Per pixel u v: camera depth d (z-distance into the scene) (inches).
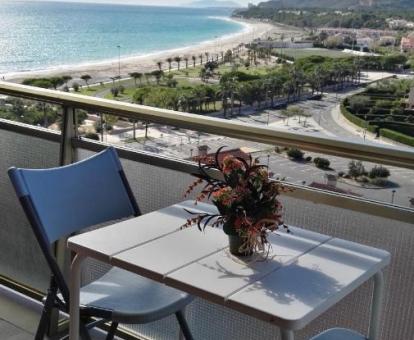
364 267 68.9
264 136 86.1
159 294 87.0
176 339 104.6
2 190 122.8
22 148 116.8
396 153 75.7
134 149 101.3
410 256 78.1
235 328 94.4
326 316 86.0
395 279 79.7
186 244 74.0
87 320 83.7
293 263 69.4
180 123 94.6
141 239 75.4
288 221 86.9
